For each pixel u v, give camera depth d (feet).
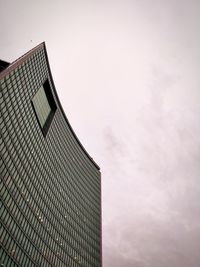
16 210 289.74
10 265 250.78
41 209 352.08
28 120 372.79
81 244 439.63
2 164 285.23
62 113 537.24
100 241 521.65
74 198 487.20
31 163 359.46
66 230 407.85
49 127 452.76
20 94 347.77
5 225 260.83
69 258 380.58
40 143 405.59
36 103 424.05
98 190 620.90
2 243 247.09
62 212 418.10
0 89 294.25
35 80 398.83
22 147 341.21
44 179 390.42
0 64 368.89
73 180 512.22
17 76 337.31
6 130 303.89
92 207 552.00
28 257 284.20
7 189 283.59
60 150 488.85
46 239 337.72
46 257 321.73
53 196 405.39
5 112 304.30
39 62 409.69
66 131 545.85
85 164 607.78
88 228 493.77
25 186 326.44
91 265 442.91
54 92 494.59
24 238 288.30
